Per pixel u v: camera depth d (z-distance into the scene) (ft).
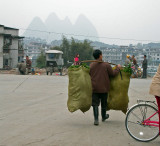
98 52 22.16
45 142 16.80
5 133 18.83
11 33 198.39
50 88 45.68
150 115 17.30
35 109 27.94
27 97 36.01
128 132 17.72
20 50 206.28
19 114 25.46
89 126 21.06
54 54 121.80
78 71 21.30
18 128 20.22
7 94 38.52
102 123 22.13
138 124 17.51
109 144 16.51
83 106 21.15
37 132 19.12
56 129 20.02
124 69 21.99
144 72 83.25
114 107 22.13
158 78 16.24
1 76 68.08
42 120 22.98
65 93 39.99
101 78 21.40
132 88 47.78
